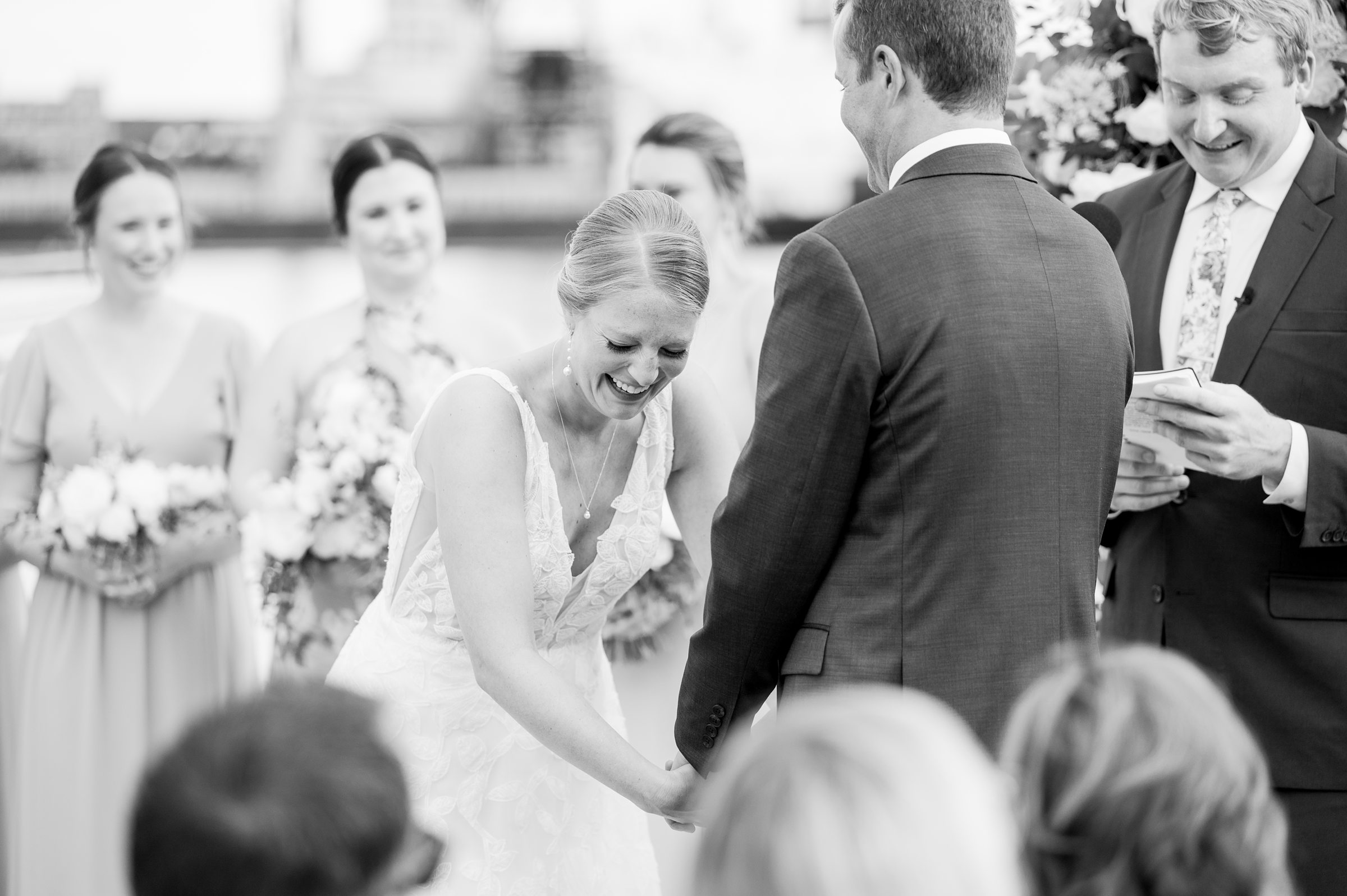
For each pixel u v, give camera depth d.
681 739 2.19
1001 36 2.06
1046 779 1.28
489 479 2.32
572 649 2.58
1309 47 2.51
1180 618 2.62
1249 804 1.24
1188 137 2.55
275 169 22.83
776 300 2.08
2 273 12.33
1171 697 1.28
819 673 2.05
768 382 2.06
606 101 23.59
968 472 1.96
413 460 2.48
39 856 3.55
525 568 2.33
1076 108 2.96
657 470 2.54
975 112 2.08
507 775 2.48
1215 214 2.65
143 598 3.58
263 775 1.18
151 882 1.16
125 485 3.50
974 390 1.95
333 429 3.40
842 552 2.08
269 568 3.39
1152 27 2.60
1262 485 2.55
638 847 2.66
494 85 23.83
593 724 2.25
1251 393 2.54
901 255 2.00
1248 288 2.57
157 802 1.17
